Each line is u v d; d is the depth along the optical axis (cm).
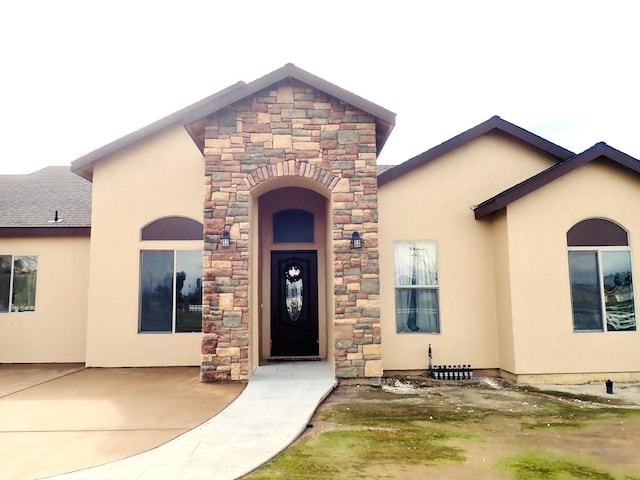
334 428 568
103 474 417
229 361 806
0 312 1095
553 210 872
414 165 959
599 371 845
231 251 827
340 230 845
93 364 1006
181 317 1029
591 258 875
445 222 959
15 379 870
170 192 1052
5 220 1127
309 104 867
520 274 860
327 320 1007
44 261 1106
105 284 1024
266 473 424
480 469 434
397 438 527
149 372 937
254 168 848
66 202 1227
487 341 931
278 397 700
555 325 851
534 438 529
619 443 511
